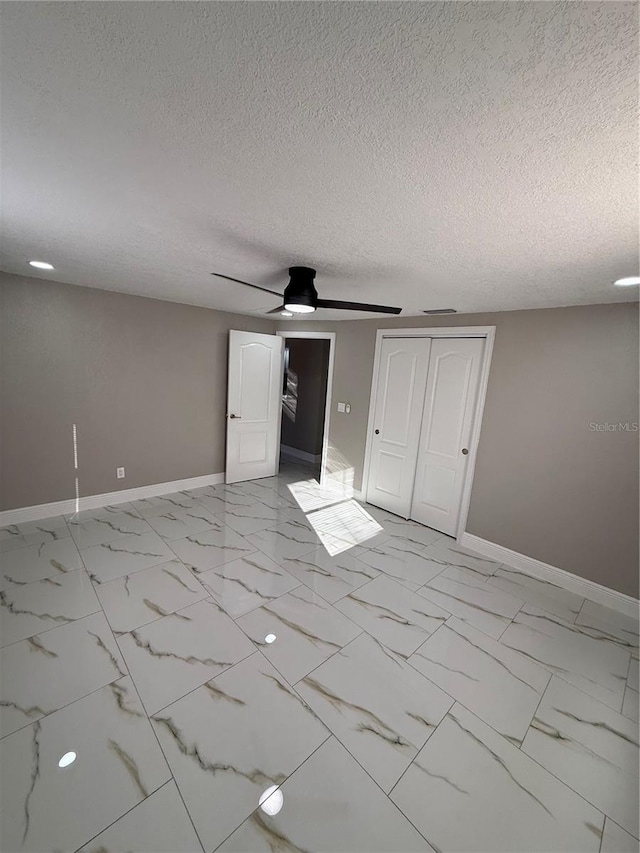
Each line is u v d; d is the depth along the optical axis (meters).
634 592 2.54
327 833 1.27
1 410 3.09
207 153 1.13
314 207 1.43
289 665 1.95
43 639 2.00
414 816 1.33
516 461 3.06
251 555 3.03
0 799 1.30
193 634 2.11
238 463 4.78
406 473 3.92
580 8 0.59
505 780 1.48
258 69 0.79
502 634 2.31
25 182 1.35
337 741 1.57
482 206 1.33
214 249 2.01
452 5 0.61
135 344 3.75
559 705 1.84
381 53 0.73
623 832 1.33
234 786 1.38
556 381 2.81
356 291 2.76
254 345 4.61
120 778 1.38
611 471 2.60
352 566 2.97
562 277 2.06
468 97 0.82
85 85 0.87
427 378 3.69
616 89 0.76
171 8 0.66
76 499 3.61
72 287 3.28
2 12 0.70
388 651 2.10
